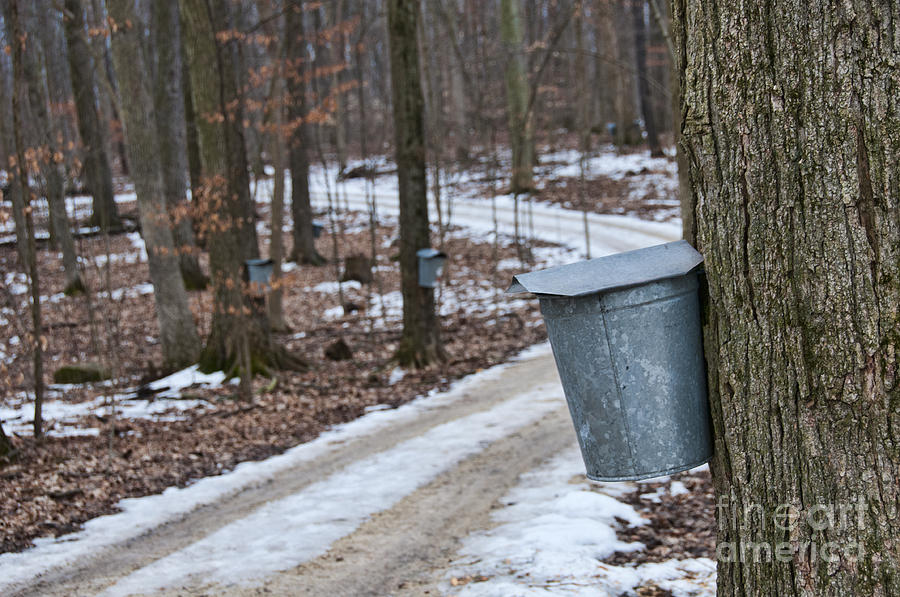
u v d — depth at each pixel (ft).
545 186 107.76
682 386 7.72
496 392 36.52
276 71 50.16
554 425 29.99
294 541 20.67
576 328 7.73
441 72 111.34
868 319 6.18
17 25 28.78
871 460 6.21
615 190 100.99
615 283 7.47
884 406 6.12
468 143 127.03
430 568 18.22
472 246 83.10
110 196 92.02
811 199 6.44
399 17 40.75
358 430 32.30
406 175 42.37
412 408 35.35
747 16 6.77
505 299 60.34
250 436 32.09
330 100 53.52
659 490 22.18
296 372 43.93
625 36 133.49
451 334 50.75
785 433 6.73
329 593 17.31
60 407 37.78
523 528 19.94
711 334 7.61
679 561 17.35
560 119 159.53
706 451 7.86
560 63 116.78
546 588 16.06
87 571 19.42
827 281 6.36
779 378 6.75
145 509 23.93
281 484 25.94
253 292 42.14
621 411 7.72
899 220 6.07
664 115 141.69
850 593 6.32
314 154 159.33
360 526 21.53
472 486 24.16
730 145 7.00
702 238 7.48
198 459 29.09
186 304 47.39
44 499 24.32
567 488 22.94
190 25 42.09
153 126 45.85
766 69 6.68
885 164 6.10
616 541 18.80
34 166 29.94
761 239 6.81
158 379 44.01
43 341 29.96
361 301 66.23
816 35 6.36
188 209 45.42
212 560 19.71
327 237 97.35
